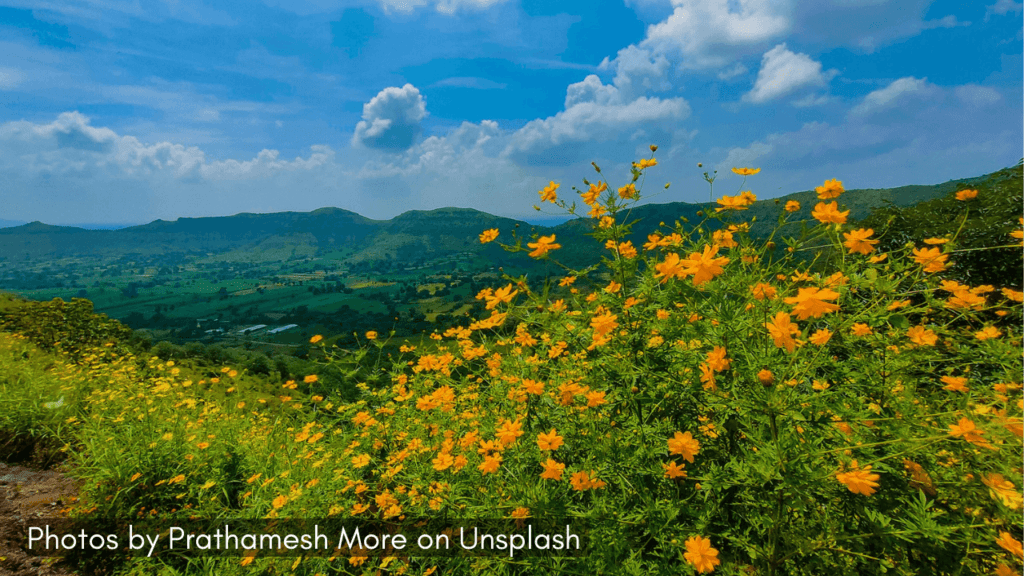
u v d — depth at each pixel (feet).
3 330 36.81
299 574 8.86
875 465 5.39
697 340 7.19
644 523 6.66
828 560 5.61
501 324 9.81
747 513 6.38
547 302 8.82
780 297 6.38
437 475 9.62
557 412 8.55
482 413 11.14
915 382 6.59
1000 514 5.27
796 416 5.39
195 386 19.51
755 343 6.64
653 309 7.94
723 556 6.30
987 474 5.42
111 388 17.02
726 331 6.36
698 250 7.87
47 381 16.65
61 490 11.82
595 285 8.47
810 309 5.36
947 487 5.80
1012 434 5.12
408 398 12.52
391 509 9.37
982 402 6.38
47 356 25.68
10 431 13.52
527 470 8.52
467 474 9.21
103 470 10.88
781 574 5.97
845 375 6.70
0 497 11.19
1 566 9.02
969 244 14.75
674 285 7.43
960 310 6.86
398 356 13.38
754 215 8.41
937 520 5.62
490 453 9.07
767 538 6.34
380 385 14.06
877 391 6.52
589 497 7.72
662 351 7.40
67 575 9.20
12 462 13.05
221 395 19.33
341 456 12.14
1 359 19.83
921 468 5.72
